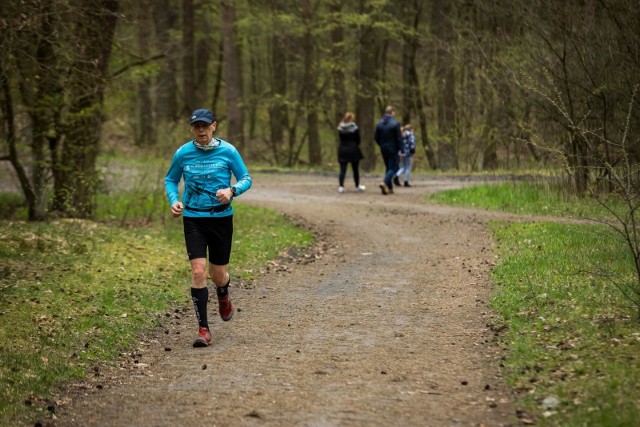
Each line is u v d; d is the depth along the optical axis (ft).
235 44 125.70
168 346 25.09
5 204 61.05
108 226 51.06
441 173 96.84
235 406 18.72
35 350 23.43
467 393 19.17
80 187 54.49
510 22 60.34
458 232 47.52
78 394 20.29
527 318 25.48
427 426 16.96
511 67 59.36
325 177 97.30
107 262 37.24
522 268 33.22
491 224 48.55
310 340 25.17
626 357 19.84
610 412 16.38
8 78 47.67
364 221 54.54
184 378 21.39
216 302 31.58
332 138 156.97
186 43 126.82
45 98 51.16
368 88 110.11
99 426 17.74
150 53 64.13
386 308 29.60
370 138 110.32
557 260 33.32
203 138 24.44
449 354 22.86
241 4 113.09
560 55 53.42
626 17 48.60
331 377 20.93
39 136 52.54
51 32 45.91
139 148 114.32
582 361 20.07
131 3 59.21
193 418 17.98
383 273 36.88
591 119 51.03
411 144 79.56
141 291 31.81
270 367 22.12
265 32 123.13
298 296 32.45
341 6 115.55
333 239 47.91
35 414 18.48
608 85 49.08
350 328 26.66
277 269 38.91
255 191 78.48
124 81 60.08
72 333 25.35
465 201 61.93
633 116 47.88
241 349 24.30
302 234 49.24
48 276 33.06
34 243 39.93
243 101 135.64
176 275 35.99
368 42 111.45
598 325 23.15
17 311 26.94
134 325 27.07
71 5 46.91
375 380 20.54
